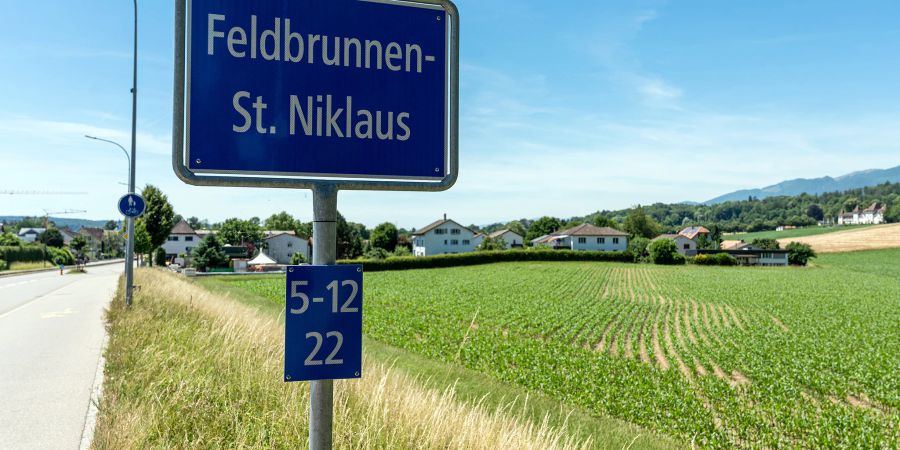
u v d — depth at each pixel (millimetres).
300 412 4527
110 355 8328
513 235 113750
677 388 12023
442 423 4422
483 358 14914
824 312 31047
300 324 1873
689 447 7824
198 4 1922
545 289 41812
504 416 5363
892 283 53438
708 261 81625
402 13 2121
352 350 1932
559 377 12664
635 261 82438
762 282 53656
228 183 1934
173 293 16328
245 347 7098
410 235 114250
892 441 9039
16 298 21047
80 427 5711
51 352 9625
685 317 27797
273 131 1971
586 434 7293
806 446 9117
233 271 63906
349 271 1941
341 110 2045
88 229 134750
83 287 27297
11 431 5574
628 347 18891
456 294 37156
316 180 2023
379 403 4656
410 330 19547
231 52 1944
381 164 2086
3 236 65938
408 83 2123
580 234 100500
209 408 4855
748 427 9727
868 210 198750
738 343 19984
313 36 2021
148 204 48406
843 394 12852
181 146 1905
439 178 2166
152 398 5090
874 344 20422
